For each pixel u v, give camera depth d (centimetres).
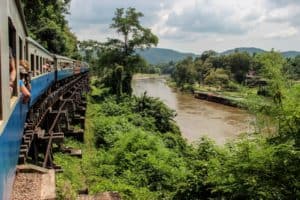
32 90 1095
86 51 4984
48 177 959
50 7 3369
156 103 3672
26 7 3077
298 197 788
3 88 455
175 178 1612
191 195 1143
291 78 984
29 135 1170
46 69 1593
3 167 444
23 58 936
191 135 3606
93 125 2825
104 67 5041
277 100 909
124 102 4125
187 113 5288
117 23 4850
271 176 818
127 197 1409
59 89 2188
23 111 830
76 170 1683
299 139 832
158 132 2984
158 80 15562
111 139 2395
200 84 10344
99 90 5478
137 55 4984
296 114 818
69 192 1146
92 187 1473
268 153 808
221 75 8438
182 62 11131
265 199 801
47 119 1838
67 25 6094
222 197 970
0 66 431
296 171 799
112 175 1709
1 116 445
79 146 2178
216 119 4675
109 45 4953
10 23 597
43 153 1636
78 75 3888
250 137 1000
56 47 4534
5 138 471
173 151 2397
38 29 4338
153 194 1494
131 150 2005
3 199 439
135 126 2983
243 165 841
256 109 965
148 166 1762
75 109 2883
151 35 4912
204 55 11781
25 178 938
